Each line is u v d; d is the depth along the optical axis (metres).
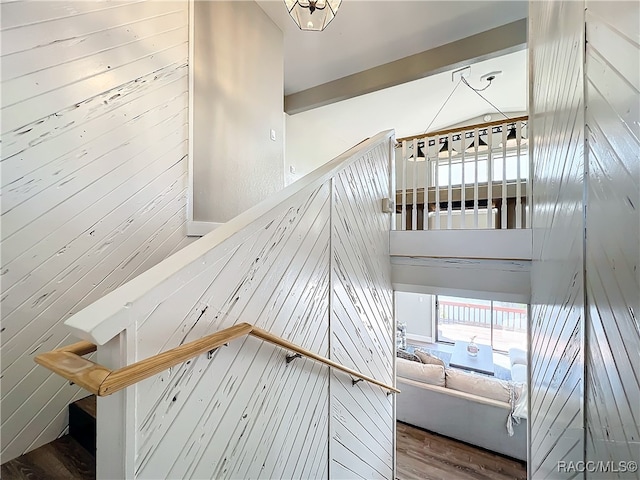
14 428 1.37
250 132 2.91
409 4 3.04
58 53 1.50
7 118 1.34
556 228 1.29
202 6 2.42
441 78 4.96
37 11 1.42
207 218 2.43
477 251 2.64
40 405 1.45
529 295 2.42
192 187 2.24
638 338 0.56
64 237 1.53
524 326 7.61
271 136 3.18
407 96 5.47
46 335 1.47
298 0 2.01
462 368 5.57
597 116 0.78
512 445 3.50
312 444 1.70
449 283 2.78
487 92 5.47
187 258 0.99
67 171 1.54
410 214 5.05
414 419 4.09
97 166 1.66
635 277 0.57
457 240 2.73
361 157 2.32
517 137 2.86
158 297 0.88
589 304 0.83
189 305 0.98
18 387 1.38
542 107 1.72
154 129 1.96
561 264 1.18
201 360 1.03
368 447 2.44
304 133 5.64
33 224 1.42
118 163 1.76
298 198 1.55
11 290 1.36
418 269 2.91
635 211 0.57
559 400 1.16
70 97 1.54
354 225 2.21
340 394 2.01
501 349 7.23
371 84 4.10
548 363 1.41
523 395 3.60
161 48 2.00
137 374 0.75
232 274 1.15
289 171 5.27
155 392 0.88
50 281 1.48
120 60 1.76
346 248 2.09
